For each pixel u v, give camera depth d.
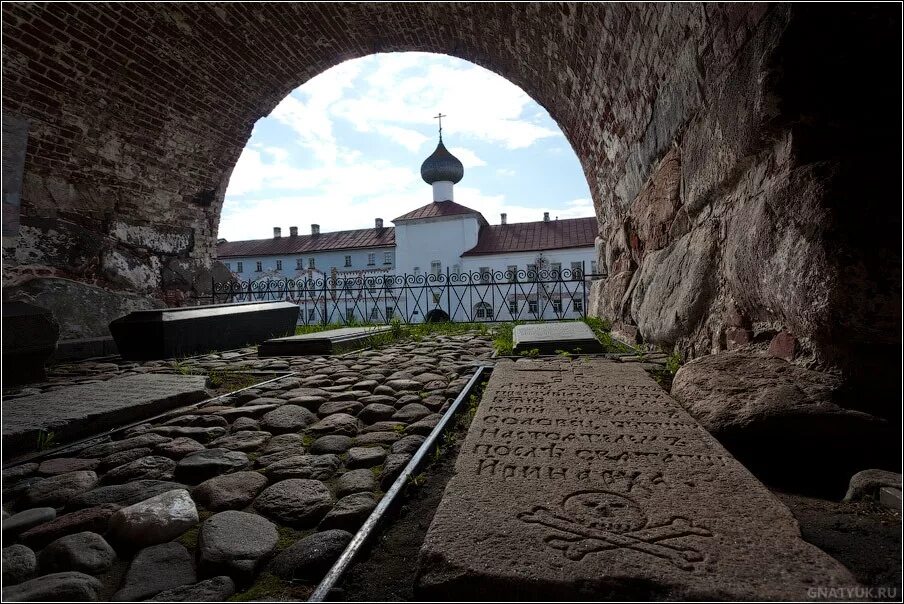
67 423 2.58
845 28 2.10
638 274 5.77
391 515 1.67
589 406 2.56
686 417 2.31
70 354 6.12
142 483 1.96
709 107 3.47
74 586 1.24
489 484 1.63
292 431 2.69
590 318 8.62
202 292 9.34
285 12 7.78
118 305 7.46
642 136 5.51
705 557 1.21
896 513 1.51
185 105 8.09
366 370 4.57
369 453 2.24
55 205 6.86
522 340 5.43
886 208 1.91
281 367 4.98
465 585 1.17
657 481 1.63
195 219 9.30
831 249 1.97
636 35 4.53
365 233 42.09
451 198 39.28
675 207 4.51
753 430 2.00
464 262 34.25
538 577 1.15
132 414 2.94
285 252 41.28
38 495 1.87
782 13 2.24
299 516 1.65
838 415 1.90
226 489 1.86
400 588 1.27
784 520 1.37
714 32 3.12
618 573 1.15
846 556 1.31
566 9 5.47
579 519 1.40
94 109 6.97
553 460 1.83
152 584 1.28
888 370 1.97
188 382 3.69
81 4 6.05
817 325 2.07
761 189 2.68
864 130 2.12
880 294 1.88
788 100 2.25
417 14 8.10
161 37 7.07
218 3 7.10
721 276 3.38
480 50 8.62
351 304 30.44
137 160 7.87
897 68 2.02
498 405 2.61
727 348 3.17
